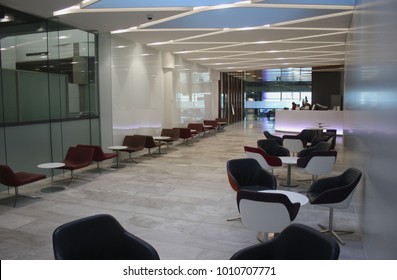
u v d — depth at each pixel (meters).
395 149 2.43
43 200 5.85
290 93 28.86
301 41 10.27
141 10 6.74
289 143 8.41
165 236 4.27
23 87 6.88
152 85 11.52
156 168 8.58
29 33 6.98
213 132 17.62
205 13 7.05
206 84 17.62
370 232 3.49
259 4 6.44
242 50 12.05
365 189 4.00
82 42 8.59
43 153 7.44
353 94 6.10
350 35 7.66
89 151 7.13
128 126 10.09
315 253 2.25
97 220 2.54
